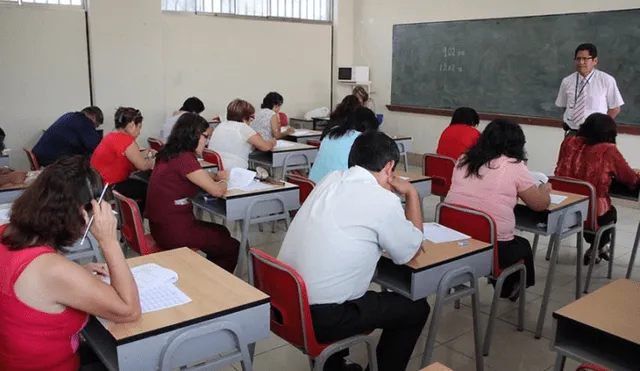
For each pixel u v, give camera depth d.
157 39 6.27
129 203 2.60
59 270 1.28
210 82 6.91
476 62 6.49
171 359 1.41
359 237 1.80
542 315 2.71
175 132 2.80
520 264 2.60
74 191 1.30
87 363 1.59
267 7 7.28
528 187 2.57
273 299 1.84
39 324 1.29
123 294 1.37
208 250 2.90
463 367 2.45
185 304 1.51
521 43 6.01
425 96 7.17
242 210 2.96
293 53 7.57
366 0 7.77
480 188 2.62
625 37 5.14
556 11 5.65
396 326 1.97
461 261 2.06
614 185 3.43
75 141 4.45
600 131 3.30
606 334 1.39
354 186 1.85
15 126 5.65
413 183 3.50
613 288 1.67
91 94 6.04
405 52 7.32
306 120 7.58
